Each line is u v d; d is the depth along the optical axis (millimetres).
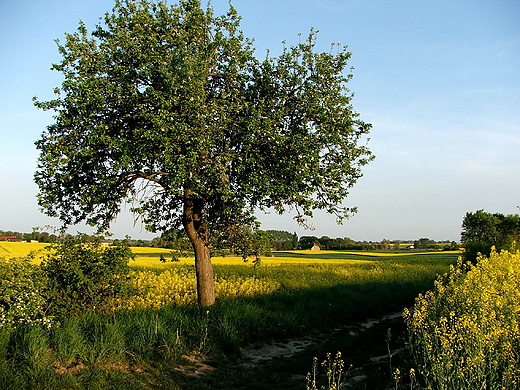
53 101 10586
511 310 6980
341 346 10742
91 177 10930
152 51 10664
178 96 10258
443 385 5484
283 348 10586
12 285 8016
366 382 7453
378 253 80250
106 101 10516
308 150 10633
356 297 17078
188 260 39281
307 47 12141
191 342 9555
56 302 10016
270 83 12102
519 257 10719
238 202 10898
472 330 5871
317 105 11461
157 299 14172
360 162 12430
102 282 10984
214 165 10320
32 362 7117
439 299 8422
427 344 6488
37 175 11031
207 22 11711
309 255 69375
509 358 5840
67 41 10711
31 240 50000
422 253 80562
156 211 13469
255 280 21594
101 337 8289
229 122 10820
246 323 11086
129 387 7141
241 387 7570
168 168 9891
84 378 7242
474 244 33562
